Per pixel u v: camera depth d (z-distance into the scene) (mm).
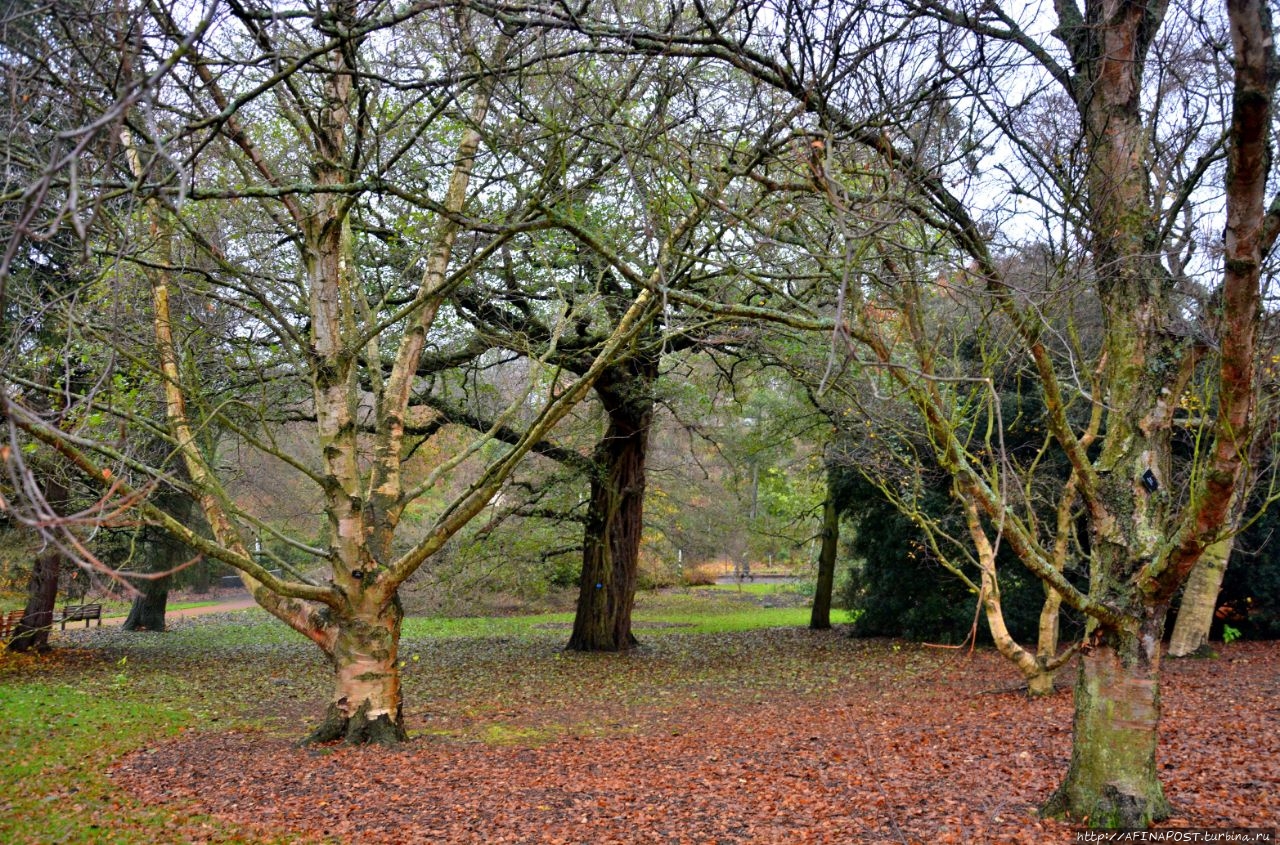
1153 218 5836
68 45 5891
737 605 32312
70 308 6684
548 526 22266
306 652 19828
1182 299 6582
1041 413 15781
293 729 11109
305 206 10258
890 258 5910
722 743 9672
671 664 17422
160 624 24844
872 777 7625
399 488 9969
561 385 17984
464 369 15633
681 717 11844
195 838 6562
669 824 6672
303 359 11172
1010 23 5633
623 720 11727
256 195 5801
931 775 7547
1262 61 3502
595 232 10227
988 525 16828
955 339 7645
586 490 21156
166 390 9023
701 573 37594
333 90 9516
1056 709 10172
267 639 22641
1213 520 4801
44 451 10391
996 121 5730
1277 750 7480
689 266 7230
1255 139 3635
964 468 5348
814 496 24312
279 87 8961
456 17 7023
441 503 27609
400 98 11602
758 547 28859
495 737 10367
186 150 7477
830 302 8117
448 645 21281
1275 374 6375
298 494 23562
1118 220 5812
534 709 12812
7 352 6824
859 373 11305
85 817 7090
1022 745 8398
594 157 9641
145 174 3189
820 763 8312
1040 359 5520
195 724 11531
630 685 15031
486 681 15664
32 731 10367
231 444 18078
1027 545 5504
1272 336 5781
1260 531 16062
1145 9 5637
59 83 5465
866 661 16938
